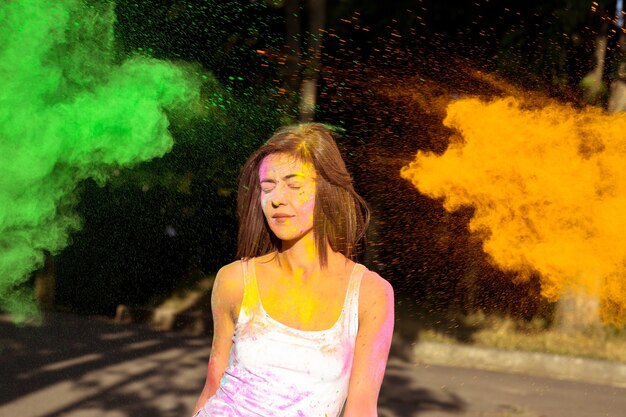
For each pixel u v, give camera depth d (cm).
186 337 1143
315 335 240
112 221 1370
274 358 240
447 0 1123
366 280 247
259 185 260
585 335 1119
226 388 245
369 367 242
